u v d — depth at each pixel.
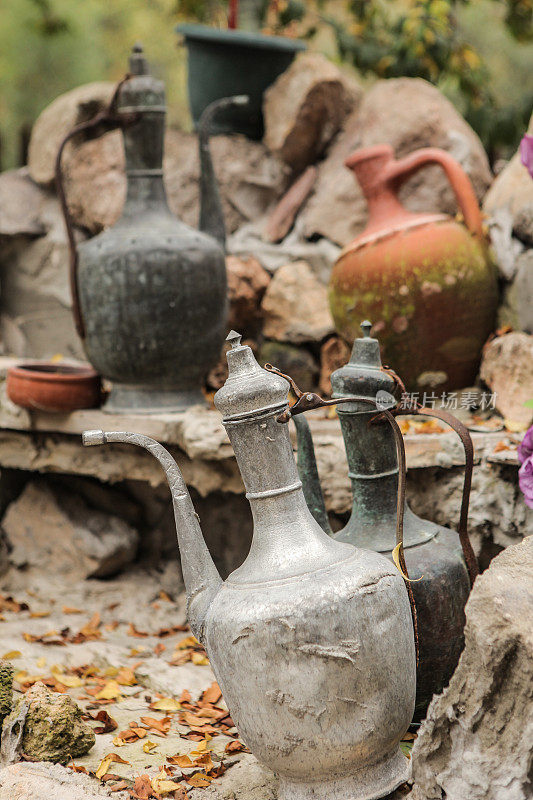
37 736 2.12
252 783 2.08
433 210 3.63
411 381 3.08
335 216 3.71
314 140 3.92
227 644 1.86
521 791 1.71
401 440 2.02
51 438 3.39
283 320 3.60
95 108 4.17
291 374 3.60
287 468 1.93
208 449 2.96
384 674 1.86
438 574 2.17
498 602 1.72
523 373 2.94
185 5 5.07
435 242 2.96
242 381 1.92
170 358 3.09
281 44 3.94
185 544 2.01
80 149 4.10
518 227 3.21
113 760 2.14
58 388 3.19
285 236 3.85
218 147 4.02
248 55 3.96
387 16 4.73
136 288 3.01
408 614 1.95
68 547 3.50
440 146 3.70
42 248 4.19
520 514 2.73
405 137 3.70
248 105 4.05
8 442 3.48
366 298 3.00
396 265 2.95
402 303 2.96
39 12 7.02
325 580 1.84
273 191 3.96
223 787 2.07
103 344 3.10
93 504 3.61
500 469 2.74
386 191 3.13
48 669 2.71
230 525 3.45
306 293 3.59
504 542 2.77
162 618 3.21
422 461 2.78
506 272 3.19
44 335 4.22
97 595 3.38
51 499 3.56
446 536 2.30
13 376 3.23
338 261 3.12
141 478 3.27
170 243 3.04
